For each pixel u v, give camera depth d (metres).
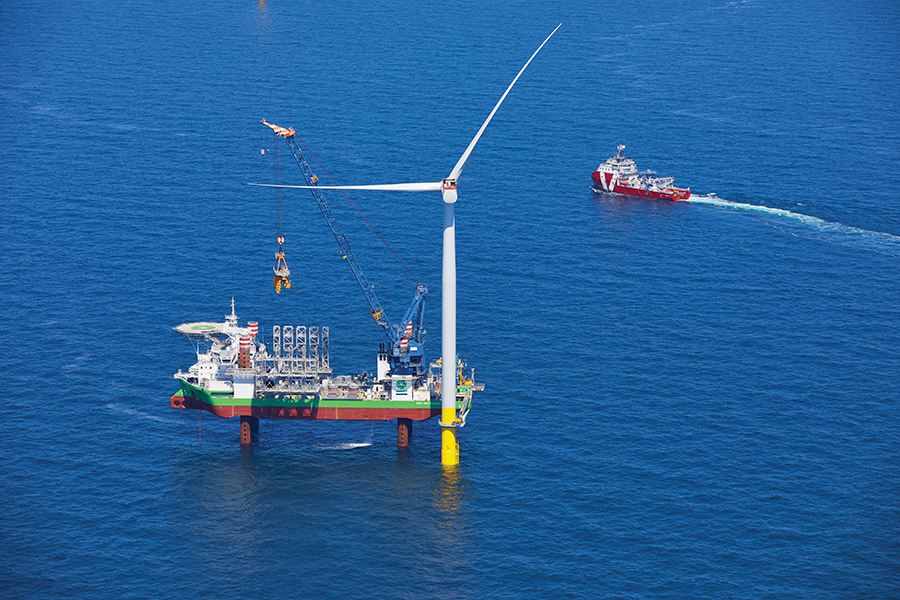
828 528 150.38
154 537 148.50
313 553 145.75
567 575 141.12
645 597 137.00
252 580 140.50
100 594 137.25
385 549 146.38
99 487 159.25
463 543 147.38
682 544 147.00
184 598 136.75
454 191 157.25
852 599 137.00
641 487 159.38
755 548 146.25
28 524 150.12
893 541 147.75
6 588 137.50
